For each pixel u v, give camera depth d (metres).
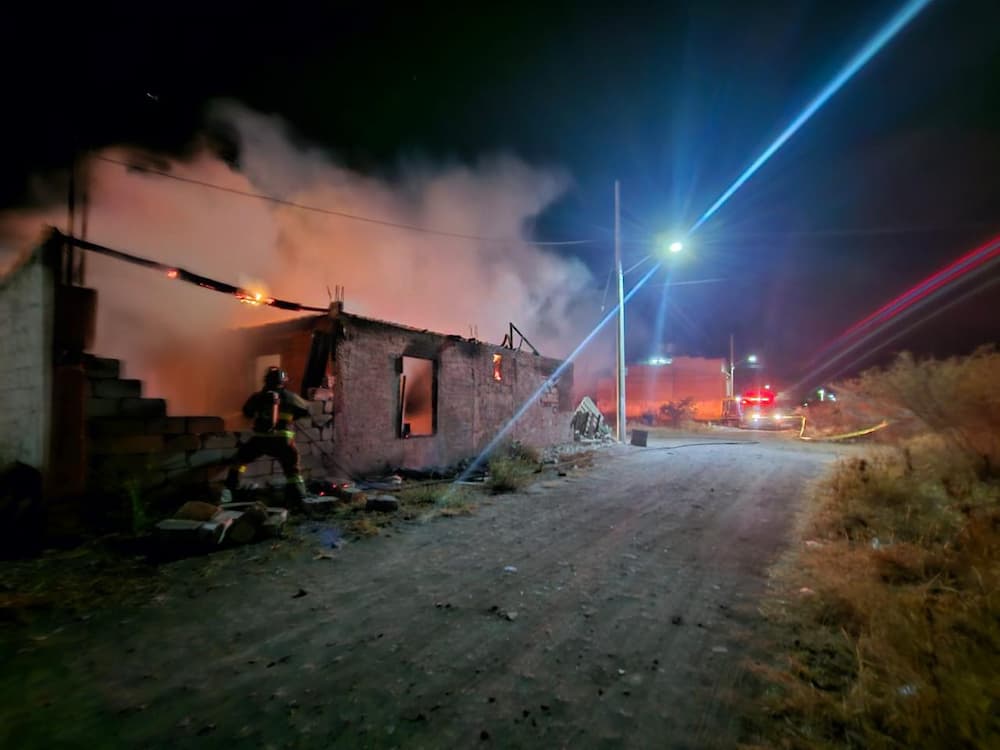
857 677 2.81
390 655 3.18
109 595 4.06
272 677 2.92
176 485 6.50
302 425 8.11
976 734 2.12
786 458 13.25
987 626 2.90
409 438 10.23
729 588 4.31
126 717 2.53
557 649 3.26
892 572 4.19
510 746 2.32
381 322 9.61
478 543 5.67
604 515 7.03
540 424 15.31
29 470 5.63
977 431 7.55
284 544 5.47
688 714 2.56
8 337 6.46
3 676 2.89
